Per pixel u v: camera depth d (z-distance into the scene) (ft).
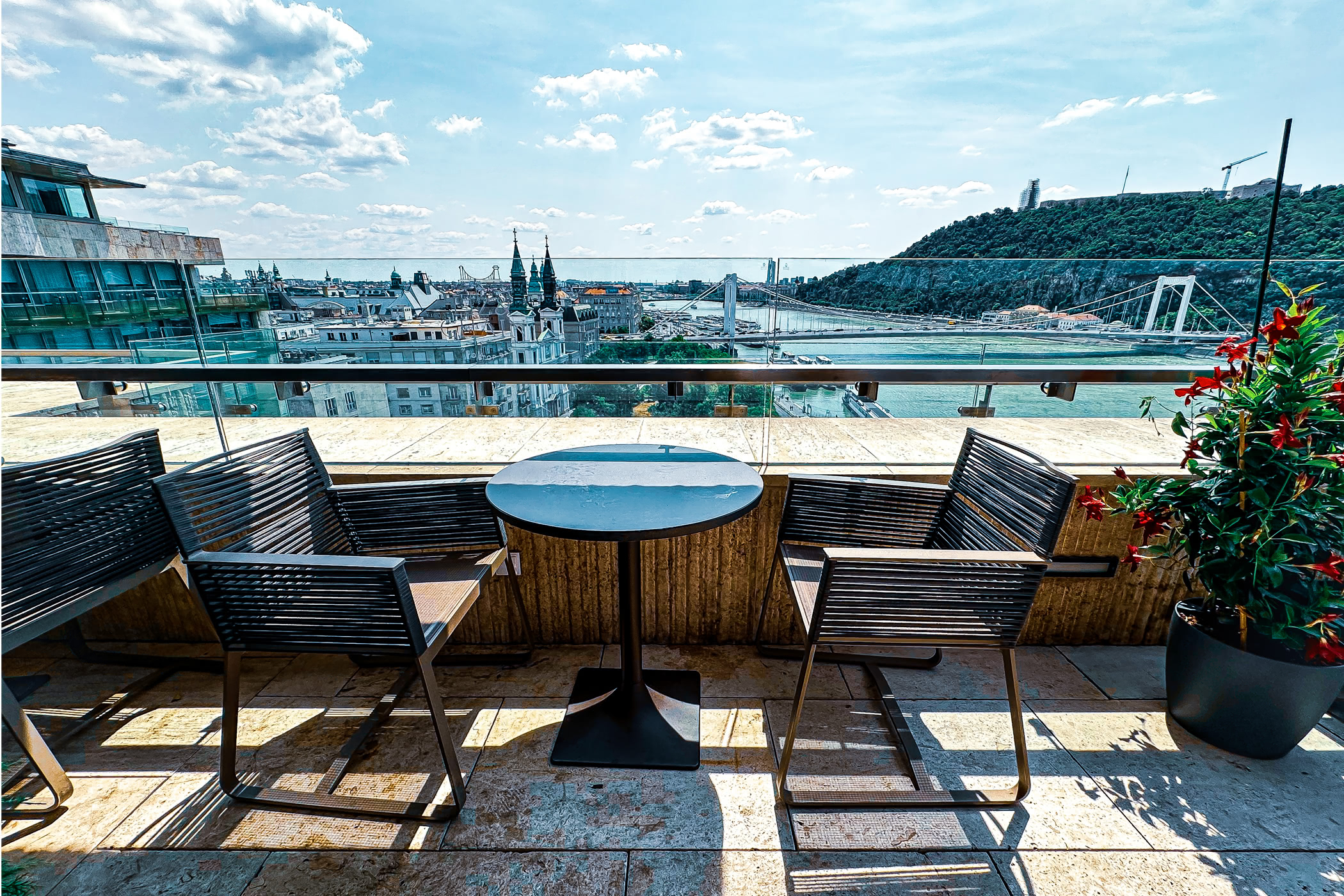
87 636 7.90
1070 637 7.91
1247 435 5.64
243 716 6.52
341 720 6.46
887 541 6.88
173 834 5.05
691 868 4.78
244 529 5.57
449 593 5.83
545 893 4.57
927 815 5.29
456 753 5.81
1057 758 5.97
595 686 6.98
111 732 6.26
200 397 8.07
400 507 6.77
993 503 5.76
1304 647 5.57
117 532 5.82
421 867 4.78
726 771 5.78
